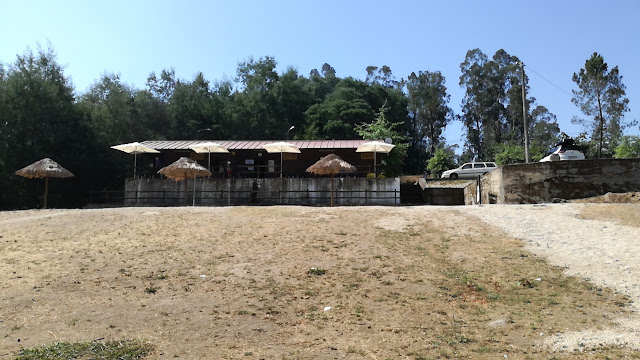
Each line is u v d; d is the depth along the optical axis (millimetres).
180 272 10336
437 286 9500
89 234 14156
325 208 17766
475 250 11875
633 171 19312
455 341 6797
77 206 36125
